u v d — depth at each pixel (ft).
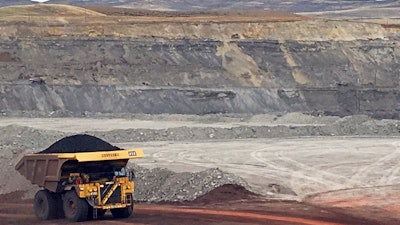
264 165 134.92
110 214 87.04
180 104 266.36
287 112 265.75
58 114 247.91
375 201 100.73
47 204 82.07
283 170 128.47
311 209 93.09
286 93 278.46
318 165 134.10
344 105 277.03
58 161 79.97
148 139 179.63
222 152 154.92
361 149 157.58
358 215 88.99
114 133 180.55
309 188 111.55
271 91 277.64
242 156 147.84
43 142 157.89
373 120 213.25
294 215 87.56
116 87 270.67
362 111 274.57
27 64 280.51
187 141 178.70
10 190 98.78
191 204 96.94
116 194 81.41
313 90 281.54
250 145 168.25
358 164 135.03
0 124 213.05
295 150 157.17
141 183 105.70
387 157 144.36
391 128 197.47
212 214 87.35
